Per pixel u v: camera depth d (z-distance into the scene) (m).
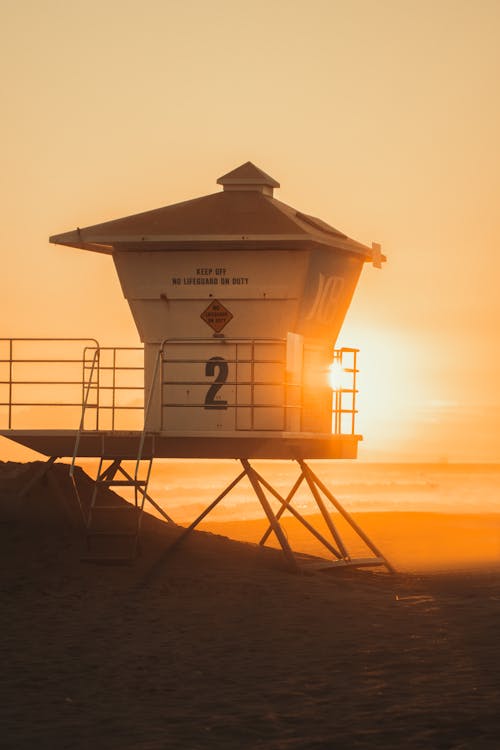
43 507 31.17
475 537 44.78
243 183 31.38
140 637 21.83
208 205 30.80
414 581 31.52
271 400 29.94
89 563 28.09
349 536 44.53
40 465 32.91
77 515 31.31
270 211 30.23
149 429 30.53
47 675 18.80
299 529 47.22
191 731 15.66
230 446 30.53
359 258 33.03
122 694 17.67
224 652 20.78
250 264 29.83
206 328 30.16
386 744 15.10
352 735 15.52
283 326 29.83
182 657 20.31
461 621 24.52
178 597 25.70
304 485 99.50
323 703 17.23
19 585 25.73
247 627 23.08
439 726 15.96
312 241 29.05
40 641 21.23
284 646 21.42
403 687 18.30
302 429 30.97
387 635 22.72
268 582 28.20
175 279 30.20
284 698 17.53
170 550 30.50
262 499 31.67
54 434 30.84
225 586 27.12
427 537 44.44
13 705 16.91
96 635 21.86
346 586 29.20
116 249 30.53
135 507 29.05
